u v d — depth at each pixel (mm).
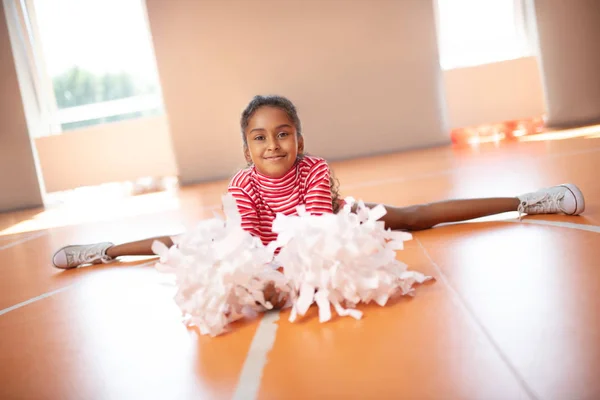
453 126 5961
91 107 6180
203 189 5168
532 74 5883
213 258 1299
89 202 5598
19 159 5746
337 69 5793
